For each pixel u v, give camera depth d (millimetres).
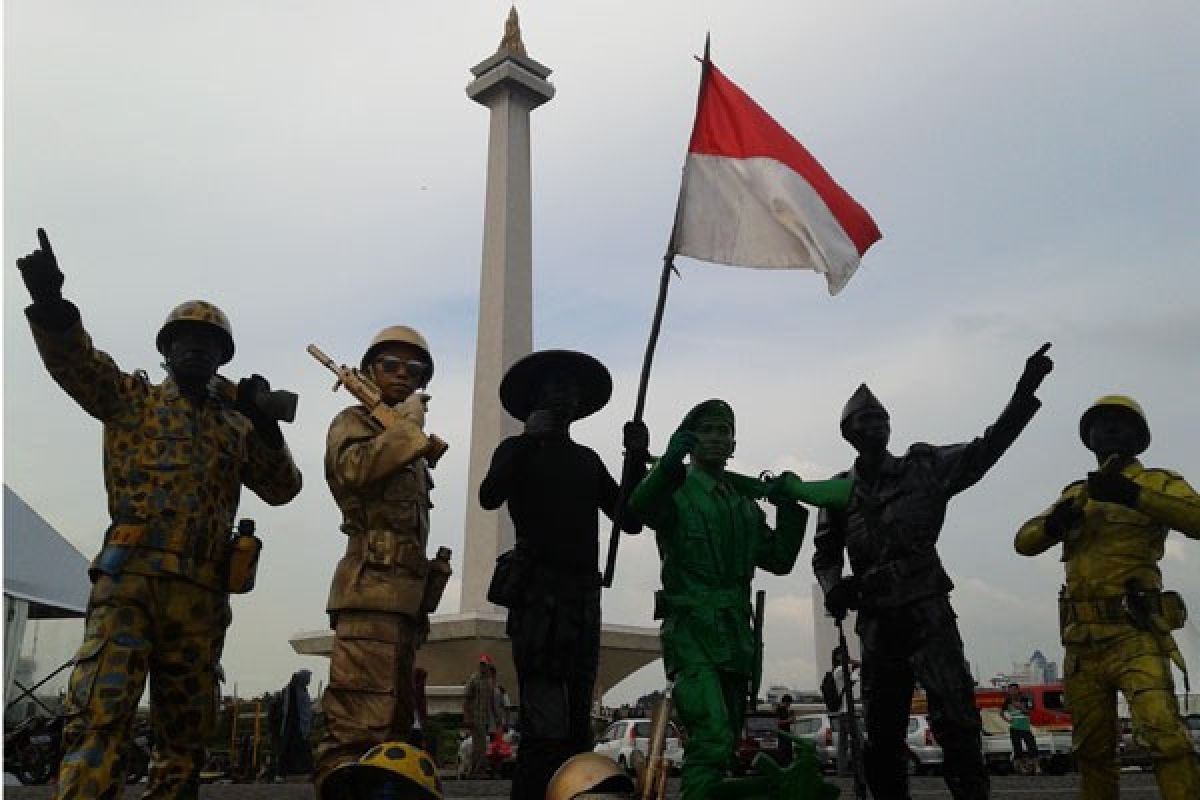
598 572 6395
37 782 17000
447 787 14906
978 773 6586
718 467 6484
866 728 7141
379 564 6383
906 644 6875
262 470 6500
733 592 6074
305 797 11891
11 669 18031
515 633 6113
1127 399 7066
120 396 5977
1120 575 6777
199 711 5922
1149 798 10422
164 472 5914
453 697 35281
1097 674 6797
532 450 6406
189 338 6160
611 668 41562
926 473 7027
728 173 7230
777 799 5238
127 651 5590
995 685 35656
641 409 6602
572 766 5105
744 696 6129
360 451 6359
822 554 7793
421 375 7086
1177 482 6648
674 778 16578
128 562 5719
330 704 6277
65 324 5559
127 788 13281
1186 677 6691
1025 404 6633
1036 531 7191
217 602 6031
